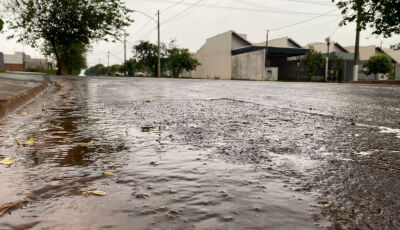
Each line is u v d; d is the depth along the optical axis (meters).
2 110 3.06
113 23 23.77
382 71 39.69
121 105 4.17
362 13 13.20
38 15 22.23
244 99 5.35
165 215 0.96
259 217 0.95
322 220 0.95
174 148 1.86
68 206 1.02
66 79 14.09
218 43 45.78
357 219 0.96
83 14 22.70
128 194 1.13
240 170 1.44
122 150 1.80
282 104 4.67
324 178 1.35
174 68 42.00
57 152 1.74
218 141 2.07
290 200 1.10
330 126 2.76
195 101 4.79
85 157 1.64
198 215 0.96
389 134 2.41
